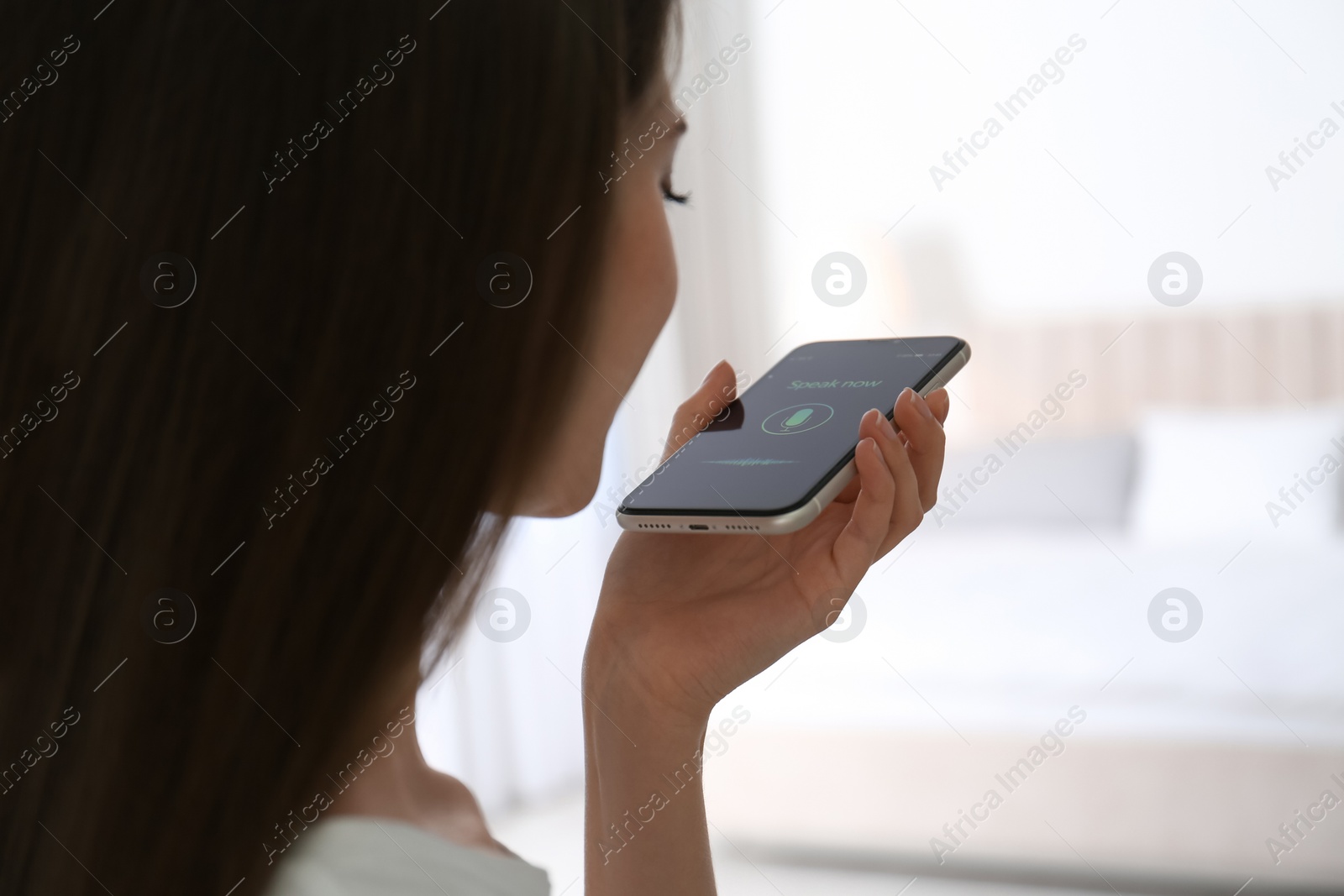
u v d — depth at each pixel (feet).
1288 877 6.32
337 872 1.17
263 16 1.14
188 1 1.16
